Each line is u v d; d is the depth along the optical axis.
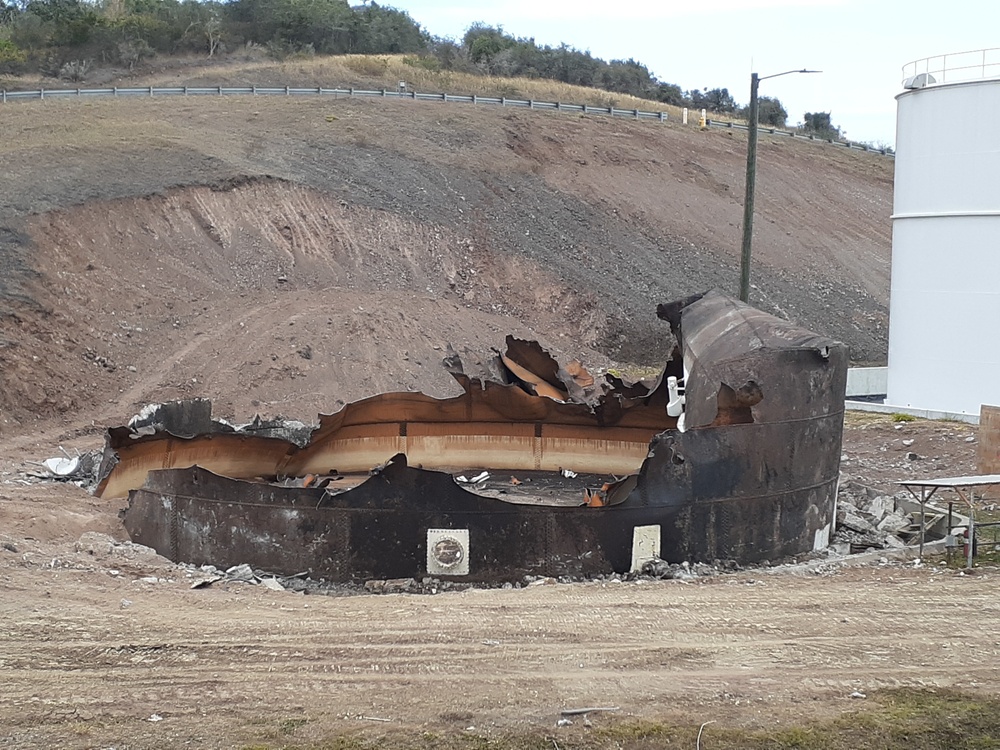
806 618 10.03
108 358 25.91
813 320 43.22
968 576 11.78
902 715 7.93
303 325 28.36
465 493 11.61
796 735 7.60
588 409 18.42
